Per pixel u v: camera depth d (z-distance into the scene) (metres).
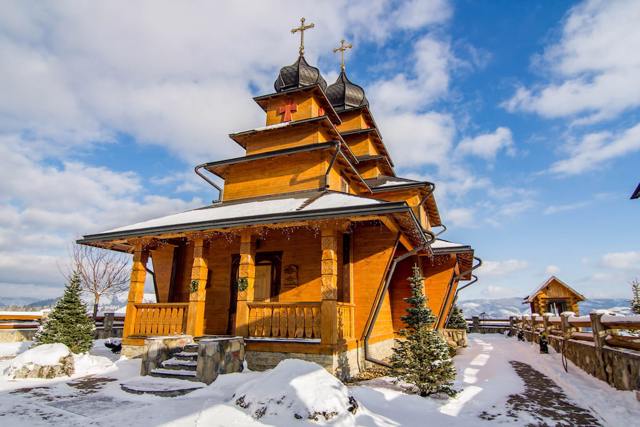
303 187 13.75
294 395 6.03
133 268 12.26
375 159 18.69
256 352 9.73
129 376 9.49
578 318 11.05
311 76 18.45
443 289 15.34
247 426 5.61
